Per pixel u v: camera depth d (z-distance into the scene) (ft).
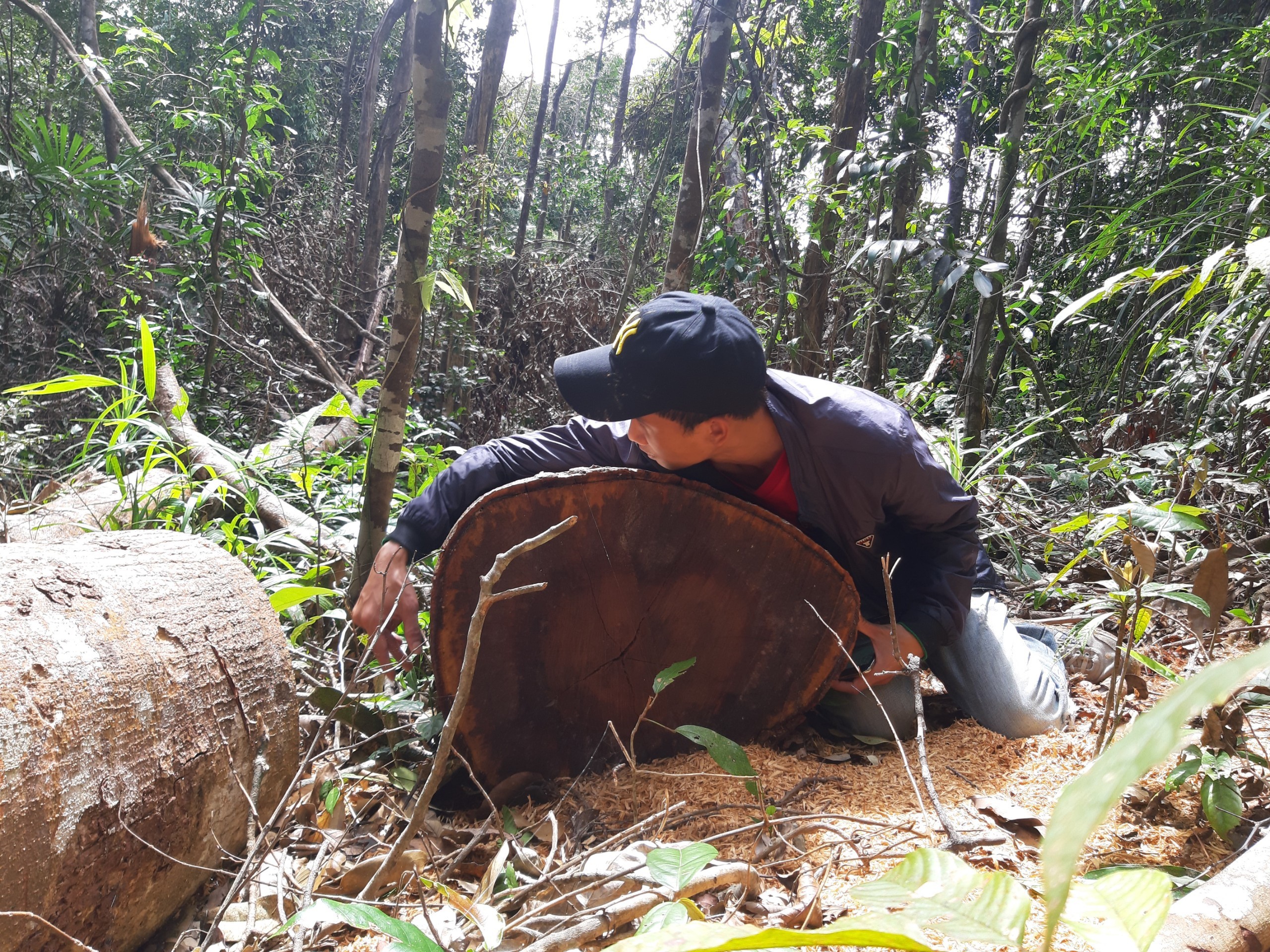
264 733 4.42
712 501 6.09
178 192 20.27
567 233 40.63
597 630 6.28
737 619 6.40
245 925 4.74
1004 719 6.59
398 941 2.80
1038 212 18.03
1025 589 9.78
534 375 23.90
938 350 14.19
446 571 5.82
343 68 44.27
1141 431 13.46
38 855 3.62
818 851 4.98
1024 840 5.00
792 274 14.57
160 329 16.72
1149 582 6.02
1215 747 5.11
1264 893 3.18
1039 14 12.67
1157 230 10.61
